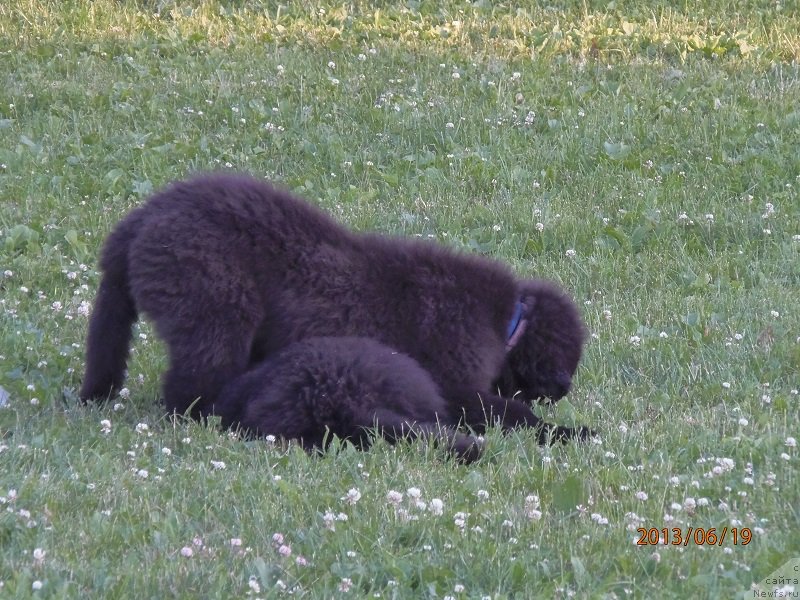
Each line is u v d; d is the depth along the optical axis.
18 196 29.08
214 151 32.44
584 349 21.83
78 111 34.69
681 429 18.59
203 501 15.16
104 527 14.02
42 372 20.48
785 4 46.69
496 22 44.44
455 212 29.72
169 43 40.84
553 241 28.42
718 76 39.34
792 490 15.67
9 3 43.44
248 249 18.22
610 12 46.00
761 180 31.48
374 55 40.28
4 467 15.74
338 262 18.83
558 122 34.94
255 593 12.62
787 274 26.88
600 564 13.68
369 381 17.73
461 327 19.20
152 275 17.86
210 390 18.25
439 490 15.95
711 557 13.70
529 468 16.66
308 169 31.81
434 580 13.22
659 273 26.69
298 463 16.41
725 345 22.77
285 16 44.16
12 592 12.20
